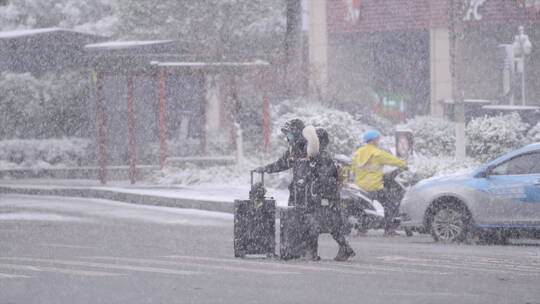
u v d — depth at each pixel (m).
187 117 90.81
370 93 121.88
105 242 39.47
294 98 88.69
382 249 37.16
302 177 32.00
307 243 32.25
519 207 38.84
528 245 39.97
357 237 44.75
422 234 46.56
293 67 90.69
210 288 25.11
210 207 57.53
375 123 92.44
